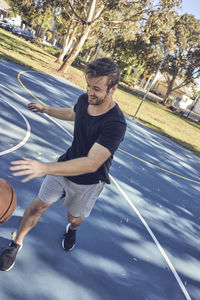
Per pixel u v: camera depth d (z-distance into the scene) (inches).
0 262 99.8
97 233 153.6
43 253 118.8
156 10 846.5
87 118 81.2
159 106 1592.0
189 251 180.9
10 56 730.2
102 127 76.9
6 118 269.0
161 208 232.2
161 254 162.4
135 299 117.7
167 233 191.9
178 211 243.6
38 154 218.5
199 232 218.4
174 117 1347.2
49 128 299.7
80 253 131.0
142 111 982.4
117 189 231.3
